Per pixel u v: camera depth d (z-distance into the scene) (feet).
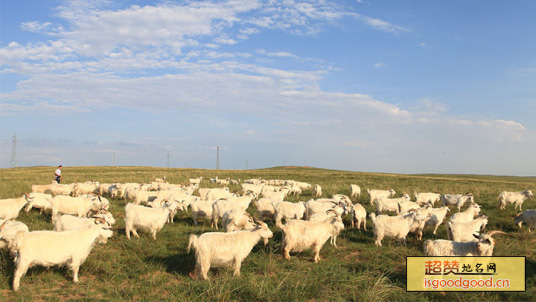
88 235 20.06
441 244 20.66
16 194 43.62
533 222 30.48
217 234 20.57
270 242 25.43
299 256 23.80
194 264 21.81
